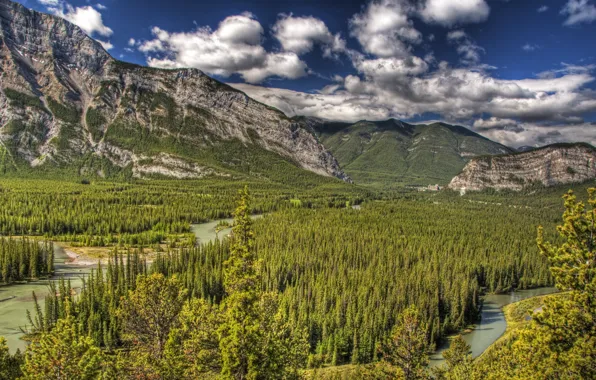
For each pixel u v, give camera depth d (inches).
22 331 4215.1
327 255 7027.6
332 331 4404.5
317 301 4859.7
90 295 4382.4
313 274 5841.5
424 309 4817.9
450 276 6023.6
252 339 1520.7
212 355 1664.6
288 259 6407.5
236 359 1501.0
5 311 4781.0
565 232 1278.3
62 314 4143.7
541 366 1189.1
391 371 2105.1
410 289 5251.0
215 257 6190.9
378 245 7785.4
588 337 1134.4
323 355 4111.7
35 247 6279.5
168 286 2074.3
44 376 1480.1
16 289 5575.8
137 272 5477.4
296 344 1943.9
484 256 7544.3
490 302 6254.9
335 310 4638.3
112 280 4955.7
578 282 1212.5
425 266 6422.2
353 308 4574.3
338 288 5182.1
